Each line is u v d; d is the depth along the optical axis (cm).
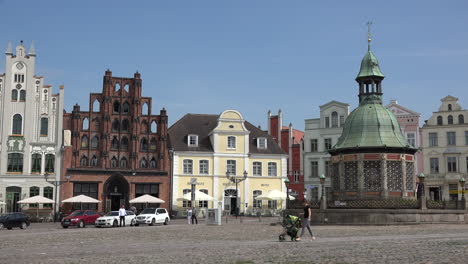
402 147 4844
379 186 4809
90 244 2834
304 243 2584
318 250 2162
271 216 7969
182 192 7781
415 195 4934
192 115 8612
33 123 7200
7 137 7088
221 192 7981
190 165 7912
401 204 4397
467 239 2642
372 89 5291
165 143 7681
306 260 1805
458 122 8081
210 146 8106
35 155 7162
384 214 4309
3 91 7156
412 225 4222
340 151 5034
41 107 7244
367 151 4844
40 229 4953
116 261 1870
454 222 4416
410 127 8275
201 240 3009
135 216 5597
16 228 5231
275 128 9562
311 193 8738
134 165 7500
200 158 7962
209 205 7912
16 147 7100
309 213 2820
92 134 7462
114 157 7500
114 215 5403
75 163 7275
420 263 1645
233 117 8169
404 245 2312
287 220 2784
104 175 7338
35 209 7019
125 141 7594
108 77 7550
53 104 7294
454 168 8025
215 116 8731
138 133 7588
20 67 7238
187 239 3122
